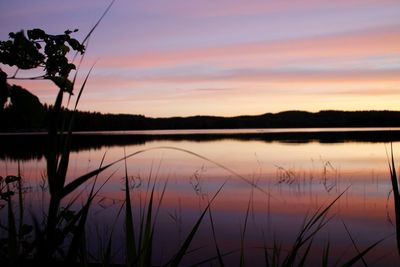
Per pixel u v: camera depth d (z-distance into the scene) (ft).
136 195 41.14
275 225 29.78
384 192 42.98
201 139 206.90
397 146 122.93
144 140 201.67
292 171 61.67
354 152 99.50
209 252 23.82
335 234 27.43
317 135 239.71
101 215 29.76
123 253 18.06
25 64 5.93
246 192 44.11
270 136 234.99
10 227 3.47
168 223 29.99
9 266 3.29
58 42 6.16
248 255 22.68
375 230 28.45
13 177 8.34
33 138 223.10
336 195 41.78
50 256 3.07
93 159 87.76
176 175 58.95
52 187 3.08
